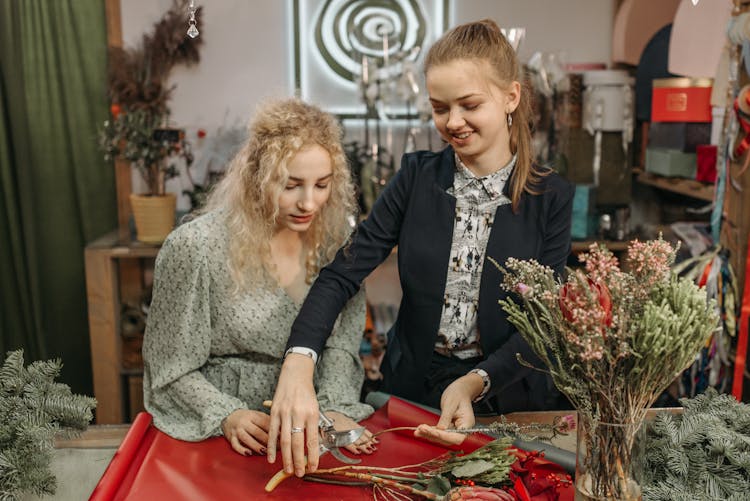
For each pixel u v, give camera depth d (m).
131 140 3.07
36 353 3.55
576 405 1.13
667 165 2.97
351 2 3.39
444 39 1.51
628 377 1.08
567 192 1.65
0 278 3.46
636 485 1.11
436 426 1.39
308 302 1.57
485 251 1.64
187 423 1.52
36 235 3.47
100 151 3.41
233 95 3.46
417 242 1.67
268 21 3.41
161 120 3.16
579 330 1.05
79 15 3.32
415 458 1.38
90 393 3.63
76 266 3.52
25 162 3.39
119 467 1.32
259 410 1.62
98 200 3.47
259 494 1.26
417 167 1.71
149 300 3.30
